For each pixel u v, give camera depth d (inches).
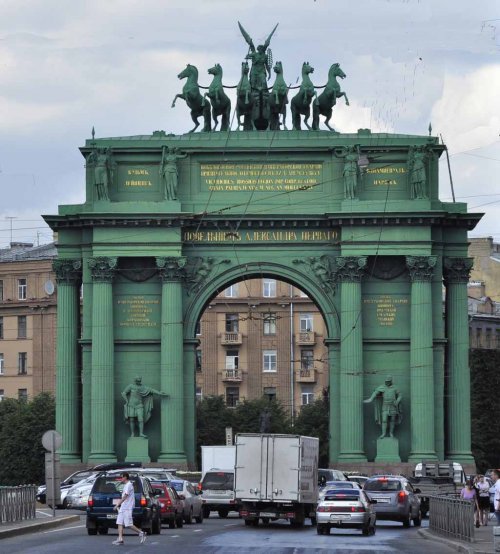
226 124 4266.7
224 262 4188.0
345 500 2755.9
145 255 4143.7
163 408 4131.4
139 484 2620.6
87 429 4170.8
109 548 2182.6
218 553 2102.6
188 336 4175.7
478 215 4207.7
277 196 4178.2
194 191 4188.0
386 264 4178.2
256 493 3031.5
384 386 4128.9
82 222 4158.5
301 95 4259.4
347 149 4168.3
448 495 3203.7
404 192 4173.2
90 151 4175.7
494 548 2122.3
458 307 4232.3
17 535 2529.5
